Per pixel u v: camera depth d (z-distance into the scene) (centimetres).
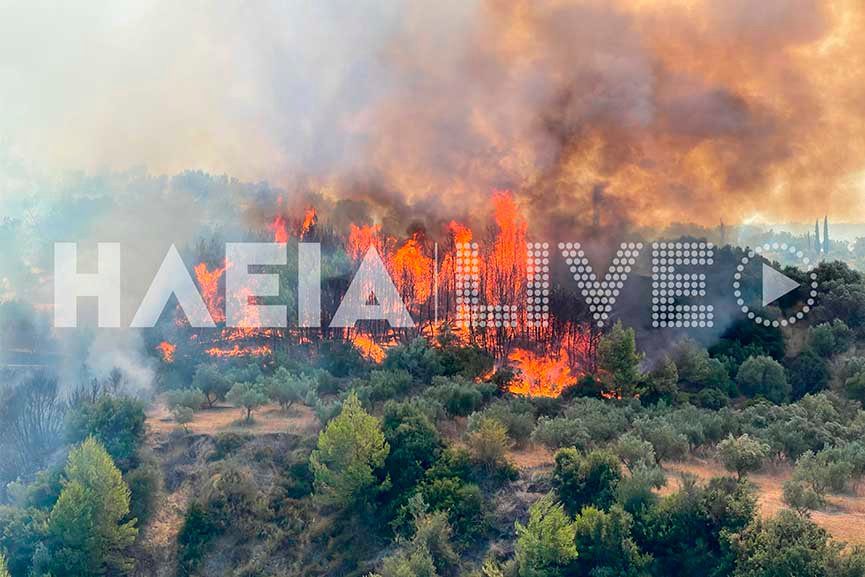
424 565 6203
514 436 7725
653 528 6084
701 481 6556
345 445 7088
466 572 6341
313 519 7150
